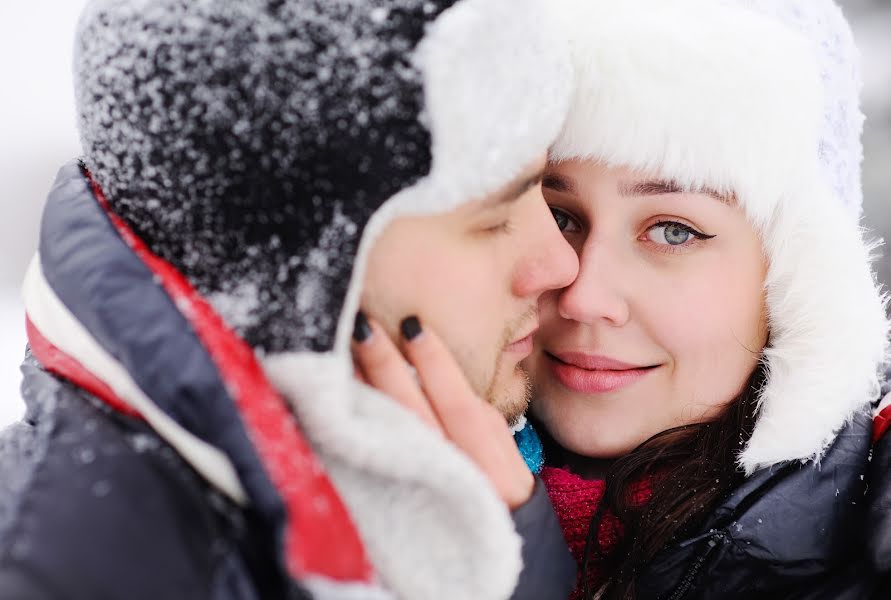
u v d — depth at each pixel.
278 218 0.65
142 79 0.65
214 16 0.63
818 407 0.94
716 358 0.97
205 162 0.65
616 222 0.93
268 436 0.59
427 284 0.77
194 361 0.61
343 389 0.66
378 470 0.67
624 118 0.85
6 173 4.16
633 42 0.84
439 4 0.66
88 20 0.69
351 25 0.64
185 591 0.55
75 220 0.70
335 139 0.64
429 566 0.69
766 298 0.96
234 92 0.63
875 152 3.09
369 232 0.68
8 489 0.60
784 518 0.93
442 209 0.70
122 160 0.68
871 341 0.97
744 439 0.99
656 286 0.95
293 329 0.66
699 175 0.86
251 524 0.62
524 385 0.96
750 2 0.92
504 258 0.83
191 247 0.67
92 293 0.65
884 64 3.36
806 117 0.88
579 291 0.95
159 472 0.61
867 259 0.99
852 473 0.96
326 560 0.55
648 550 0.97
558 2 0.87
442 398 0.79
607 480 1.02
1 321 2.94
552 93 0.75
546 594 0.82
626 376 1.01
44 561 0.53
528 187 0.79
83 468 0.60
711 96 0.83
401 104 0.65
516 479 0.82
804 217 0.91
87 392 0.70
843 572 0.95
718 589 0.95
